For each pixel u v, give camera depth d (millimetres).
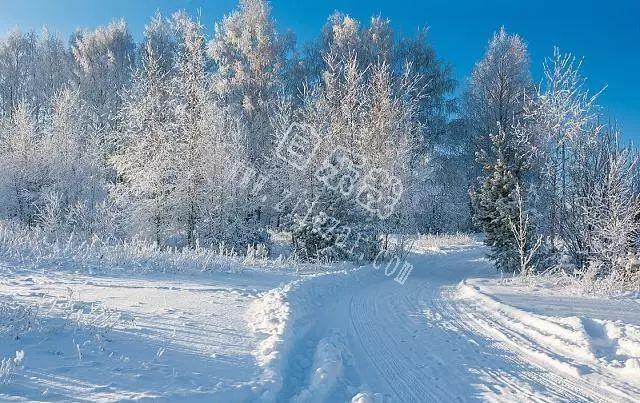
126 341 6707
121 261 15352
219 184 23703
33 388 4691
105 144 30750
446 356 7434
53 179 28734
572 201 17172
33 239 17734
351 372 6566
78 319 7164
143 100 23484
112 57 38875
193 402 4754
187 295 11000
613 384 6203
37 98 42125
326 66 38750
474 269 21891
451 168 39312
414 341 8297
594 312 10500
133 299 10047
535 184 20859
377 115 23016
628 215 14969
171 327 7758
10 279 11898
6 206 28422
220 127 24766
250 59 35906
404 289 15008
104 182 28797
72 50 44000
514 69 38469
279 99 33938
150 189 22891
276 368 6066
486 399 5699
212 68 39312
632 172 15992
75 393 4641
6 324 6703
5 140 29969
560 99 18469
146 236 22797
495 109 37938
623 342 7746
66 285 11453
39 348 6027
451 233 38406
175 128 23594
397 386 6105
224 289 12172
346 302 12117
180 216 23594
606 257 15391
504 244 20406
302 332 8539
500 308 11195
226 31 37062
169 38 41000
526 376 6539
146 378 5258
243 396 5160
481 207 21906
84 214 22531
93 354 5961
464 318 10336
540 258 19203
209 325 8117
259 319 8844
